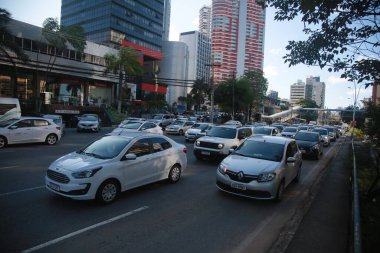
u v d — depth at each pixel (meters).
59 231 5.32
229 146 13.31
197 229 5.81
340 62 5.47
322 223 6.52
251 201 7.86
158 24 109.00
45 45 40.16
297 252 5.06
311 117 126.19
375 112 10.53
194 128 23.41
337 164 15.78
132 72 45.12
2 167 10.23
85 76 46.94
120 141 7.84
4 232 5.18
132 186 7.59
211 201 7.64
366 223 6.63
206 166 12.59
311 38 5.52
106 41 90.00
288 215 7.00
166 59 112.00
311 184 10.54
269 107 112.06
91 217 6.06
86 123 26.53
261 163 7.98
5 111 19.88
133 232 5.47
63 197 7.19
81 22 98.56
